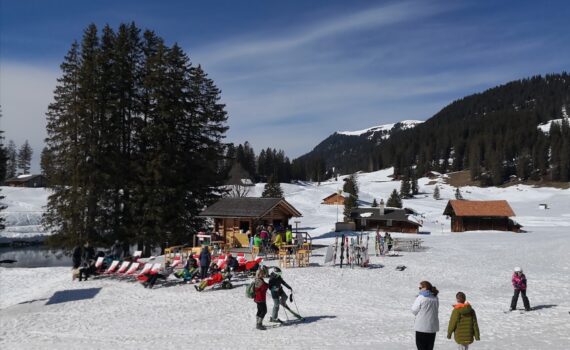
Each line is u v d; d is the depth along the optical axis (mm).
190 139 45312
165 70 42750
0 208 53406
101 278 26406
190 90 45969
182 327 16016
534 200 145250
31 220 73375
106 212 40500
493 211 73375
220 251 31562
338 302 20031
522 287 17953
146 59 45219
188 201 42875
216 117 50562
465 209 74250
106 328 16234
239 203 40594
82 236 38719
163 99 41312
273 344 13164
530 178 180125
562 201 137750
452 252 40281
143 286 23891
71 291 23375
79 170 38938
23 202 86375
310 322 16312
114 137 40562
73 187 38844
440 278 26812
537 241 49344
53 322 17391
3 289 26875
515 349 11906
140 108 43500
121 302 20750
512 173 191875
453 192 169125
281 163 181750
